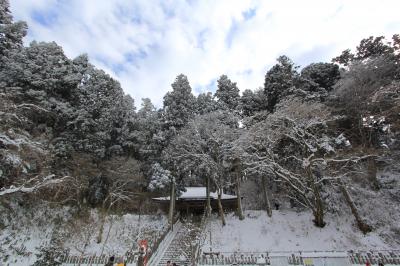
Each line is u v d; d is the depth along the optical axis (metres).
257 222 26.33
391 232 21.45
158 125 31.58
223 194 34.03
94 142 27.72
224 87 37.00
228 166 28.45
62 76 27.42
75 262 18.80
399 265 17.27
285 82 30.41
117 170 27.33
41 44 28.77
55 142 25.41
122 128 32.09
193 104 34.53
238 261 18.59
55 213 24.00
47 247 19.16
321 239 22.55
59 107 25.80
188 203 30.94
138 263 16.55
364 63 26.58
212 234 24.84
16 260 17.67
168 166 28.92
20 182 19.30
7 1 27.67
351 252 18.66
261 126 25.23
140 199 30.47
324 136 23.45
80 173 25.28
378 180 26.33
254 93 37.56
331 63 33.09
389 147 27.38
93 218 25.91
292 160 26.80
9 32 27.12
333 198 26.25
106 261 18.98
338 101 26.97
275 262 18.03
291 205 29.94
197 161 28.91
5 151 16.67
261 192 33.03
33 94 24.23
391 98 22.86
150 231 25.55
